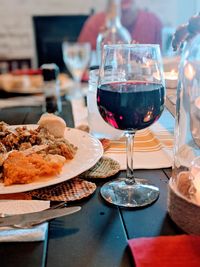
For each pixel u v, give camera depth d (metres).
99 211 0.52
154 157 0.71
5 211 0.50
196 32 0.69
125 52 0.59
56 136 0.73
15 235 0.45
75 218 0.50
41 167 0.57
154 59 0.58
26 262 0.41
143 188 0.58
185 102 0.59
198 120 0.58
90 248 0.44
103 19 2.39
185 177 0.49
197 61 0.58
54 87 1.18
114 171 0.64
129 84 0.55
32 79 1.95
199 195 0.45
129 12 2.09
